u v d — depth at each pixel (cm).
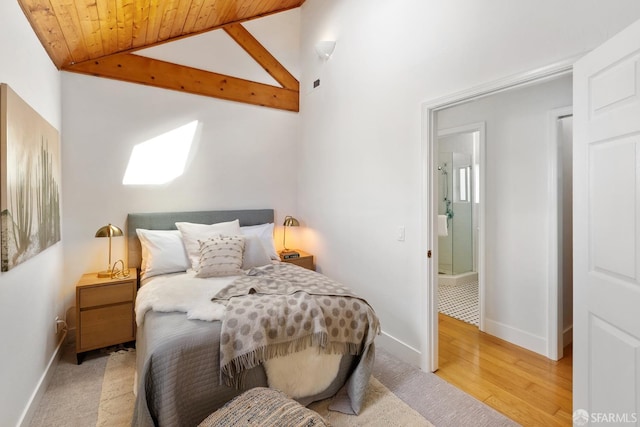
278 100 388
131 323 257
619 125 123
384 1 263
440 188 511
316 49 341
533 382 217
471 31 195
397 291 254
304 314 182
